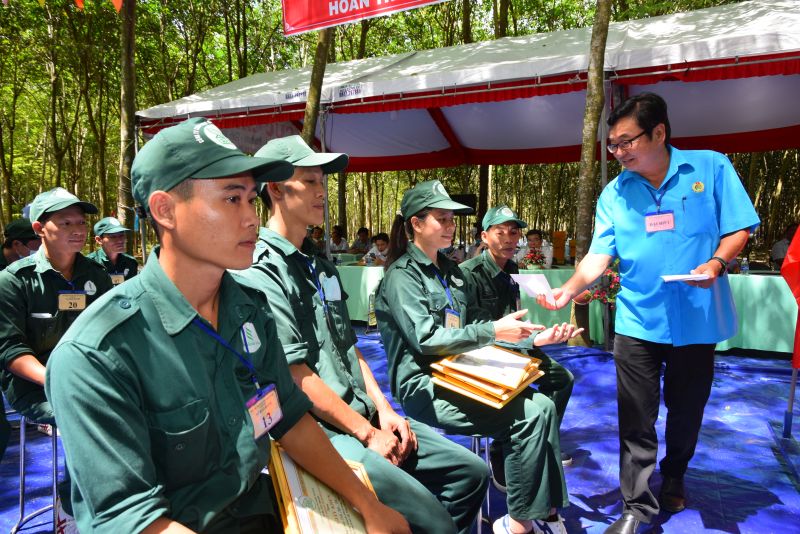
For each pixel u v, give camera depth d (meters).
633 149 2.30
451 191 22.33
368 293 7.86
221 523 1.22
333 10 5.38
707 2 9.61
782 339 5.62
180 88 18.58
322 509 1.32
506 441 2.22
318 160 1.85
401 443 1.89
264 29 17.22
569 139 11.00
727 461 3.19
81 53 14.61
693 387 2.44
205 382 1.14
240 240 1.13
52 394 1.01
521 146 11.64
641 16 10.12
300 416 1.42
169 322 1.11
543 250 7.89
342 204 14.52
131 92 7.12
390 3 5.18
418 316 2.21
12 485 3.14
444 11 16.17
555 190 24.20
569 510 2.68
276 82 9.38
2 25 14.26
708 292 2.35
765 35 5.37
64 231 2.63
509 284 3.29
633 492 2.39
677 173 2.36
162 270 1.14
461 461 1.92
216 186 1.09
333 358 1.92
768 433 3.63
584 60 6.12
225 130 9.66
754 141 10.15
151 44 15.84
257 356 1.31
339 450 1.73
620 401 2.49
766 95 8.56
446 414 2.25
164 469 1.11
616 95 6.16
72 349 1.01
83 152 23.25
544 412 2.23
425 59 8.71
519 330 2.15
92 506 0.99
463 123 10.84
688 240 2.34
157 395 1.08
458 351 2.19
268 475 1.57
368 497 1.42
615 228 2.50
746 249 15.61
